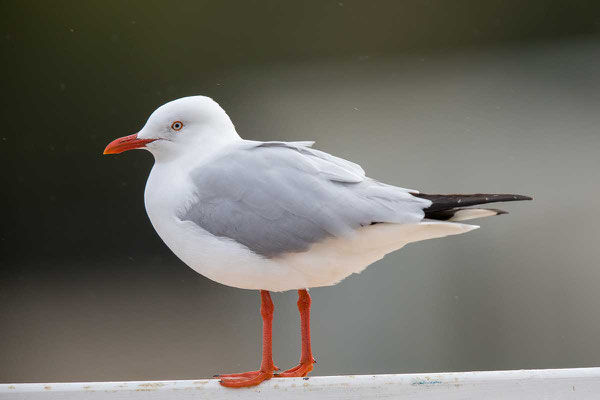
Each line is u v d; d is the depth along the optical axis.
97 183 12.96
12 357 11.18
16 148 13.03
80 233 12.77
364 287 11.28
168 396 4.75
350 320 11.11
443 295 11.21
